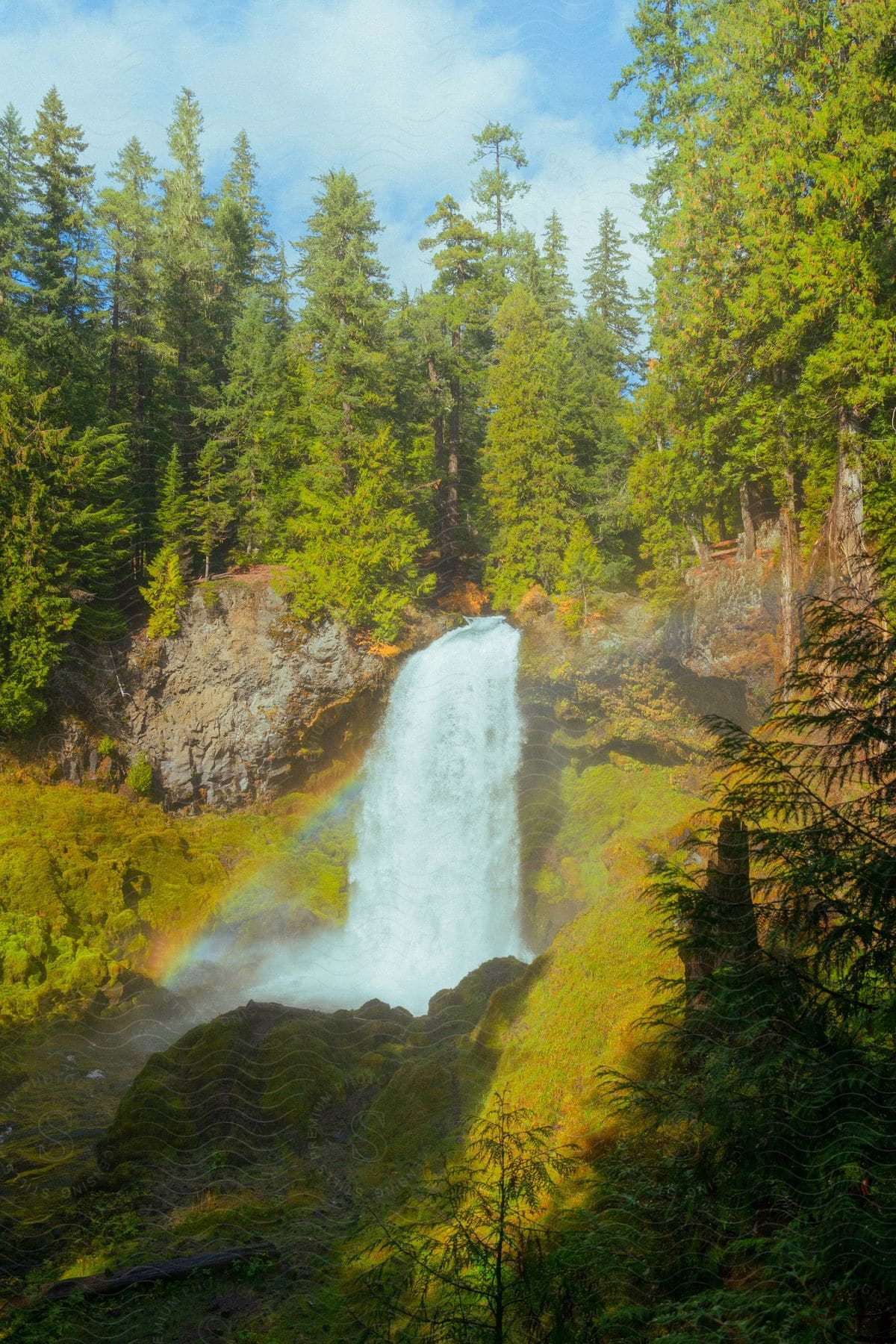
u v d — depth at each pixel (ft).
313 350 150.30
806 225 90.27
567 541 134.10
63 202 128.67
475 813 113.09
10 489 109.91
